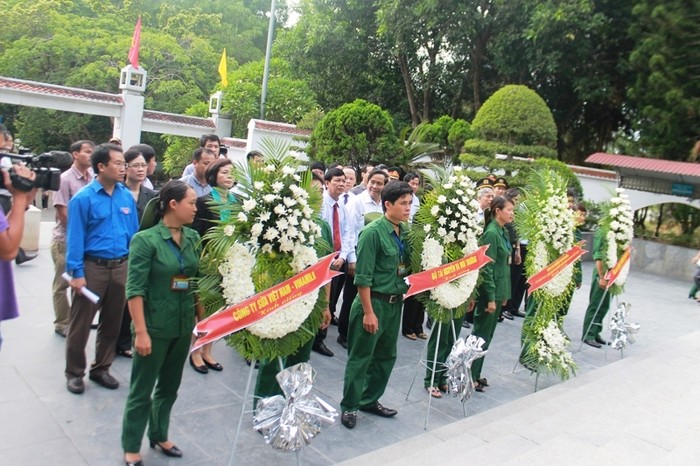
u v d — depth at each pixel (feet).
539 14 45.06
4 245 7.35
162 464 10.78
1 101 52.42
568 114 57.77
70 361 13.19
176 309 10.40
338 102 67.87
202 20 89.10
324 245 12.32
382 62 64.49
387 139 31.96
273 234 10.59
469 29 51.24
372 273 12.92
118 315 13.62
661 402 14.62
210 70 81.05
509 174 36.58
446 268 13.82
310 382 10.68
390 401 15.10
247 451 11.62
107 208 13.33
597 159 43.39
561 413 13.66
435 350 14.29
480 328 16.30
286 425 10.17
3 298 7.85
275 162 11.38
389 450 11.62
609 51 50.39
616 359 20.62
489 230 16.47
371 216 16.93
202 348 15.65
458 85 61.46
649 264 43.42
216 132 61.93
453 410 14.93
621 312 20.90
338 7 61.77
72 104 55.47
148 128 59.26
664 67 42.19
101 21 80.38
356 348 13.14
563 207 16.93
